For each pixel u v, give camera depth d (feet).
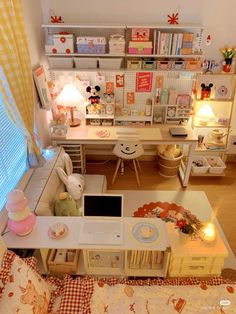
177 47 10.41
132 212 10.71
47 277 6.79
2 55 6.63
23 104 7.72
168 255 6.54
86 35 11.03
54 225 6.75
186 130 11.66
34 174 9.04
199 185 12.34
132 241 6.56
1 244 5.59
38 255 7.46
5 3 6.59
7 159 7.87
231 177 12.92
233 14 10.75
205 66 11.58
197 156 13.24
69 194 9.00
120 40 10.27
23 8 8.53
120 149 10.98
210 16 10.81
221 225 10.16
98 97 11.80
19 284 5.32
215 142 12.83
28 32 9.05
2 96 7.05
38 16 10.12
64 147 11.43
